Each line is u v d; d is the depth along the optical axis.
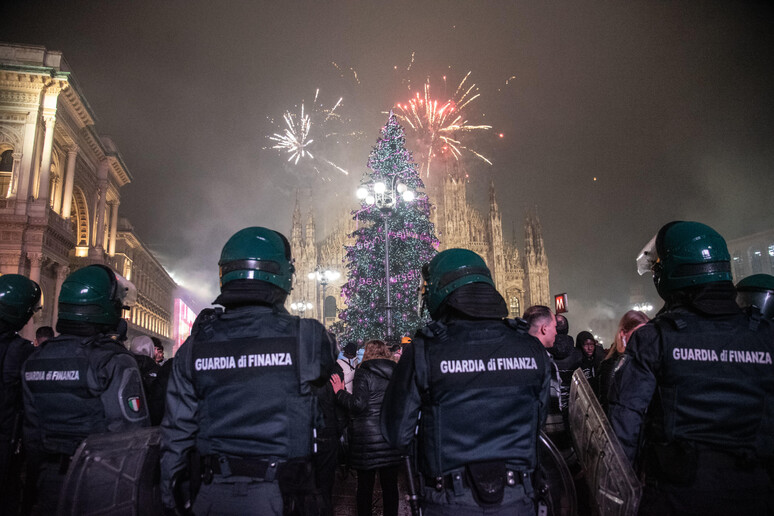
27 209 27.09
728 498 2.28
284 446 2.42
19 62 27.98
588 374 6.01
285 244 2.88
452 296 2.56
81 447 2.62
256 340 2.52
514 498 2.27
